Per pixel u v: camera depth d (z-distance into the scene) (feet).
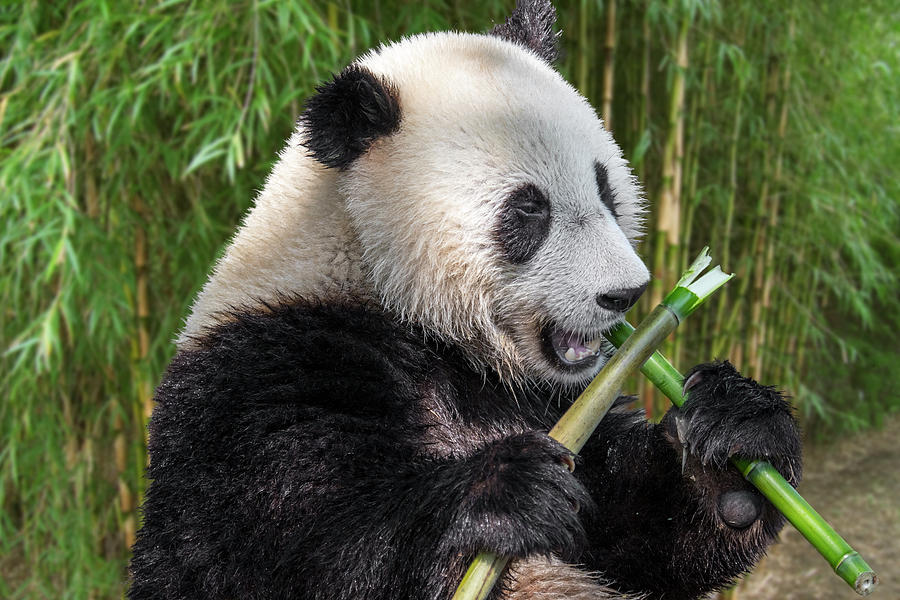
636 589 12.83
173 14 21.59
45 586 29.01
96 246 23.73
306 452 10.28
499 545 9.19
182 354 12.25
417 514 9.66
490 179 11.84
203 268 24.64
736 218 31.09
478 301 12.13
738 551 11.93
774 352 32.40
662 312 10.36
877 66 33.94
